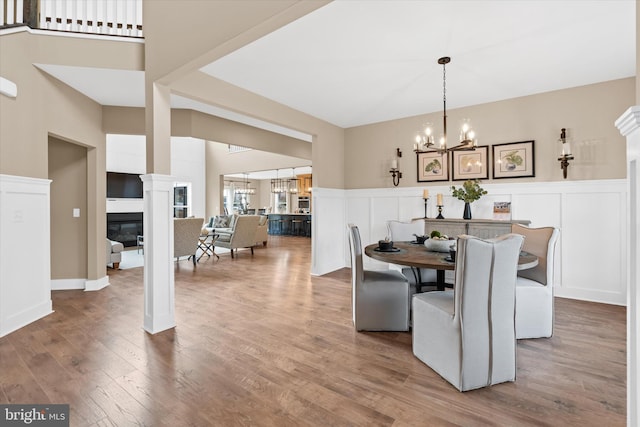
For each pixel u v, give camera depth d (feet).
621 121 3.77
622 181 11.75
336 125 18.19
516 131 13.80
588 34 8.87
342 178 18.72
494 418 5.62
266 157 31.24
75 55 10.41
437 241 9.41
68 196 14.11
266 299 12.64
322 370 7.27
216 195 34.94
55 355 7.89
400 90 12.99
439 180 15.71
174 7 8.90
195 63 8.46
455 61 10.48
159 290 9.39
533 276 9.45
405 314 9.48
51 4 10.44
